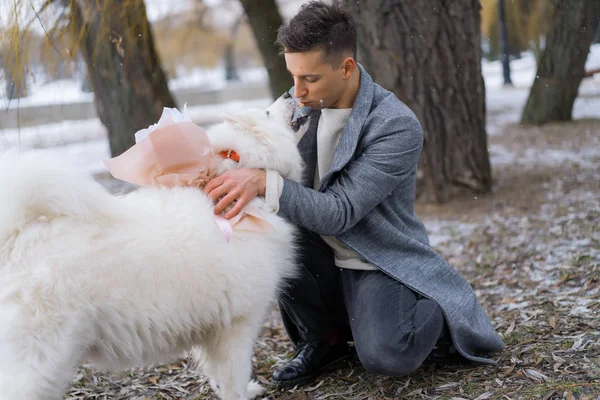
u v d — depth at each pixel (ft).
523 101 44.60
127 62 21.42
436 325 8.17
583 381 7.73
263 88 63.26
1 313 6.55
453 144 19.20
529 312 10.68
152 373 10.14
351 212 8.16
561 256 13.57
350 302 8.87
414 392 8.30
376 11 17.89
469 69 18.92
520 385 7.93
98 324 6.97
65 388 6.86
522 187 20.29
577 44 31.65
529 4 39.32
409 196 8.92
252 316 8.04
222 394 8.18
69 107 38.52
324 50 7.90
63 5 14.98
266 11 27.78
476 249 15.15
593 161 22.90
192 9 40.06
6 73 12.50
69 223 6.86
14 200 6.68
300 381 9.27
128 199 7.62
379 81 18.47
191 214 7.44
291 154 8.33
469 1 18.47
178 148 7.59
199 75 82.79
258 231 7.86
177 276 7.16
